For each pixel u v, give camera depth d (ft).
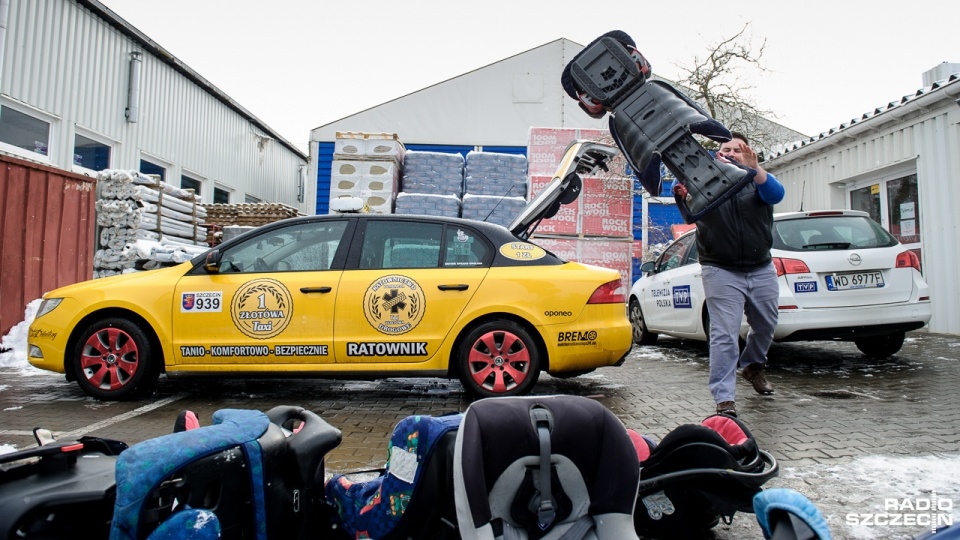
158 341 15.65
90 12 33.47
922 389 16.28
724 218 13.05
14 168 24.48
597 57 10.82
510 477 5.13
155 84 39.32
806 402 15.03
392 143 34.55
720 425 8.38
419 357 15.12
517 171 36.22
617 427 5.41
